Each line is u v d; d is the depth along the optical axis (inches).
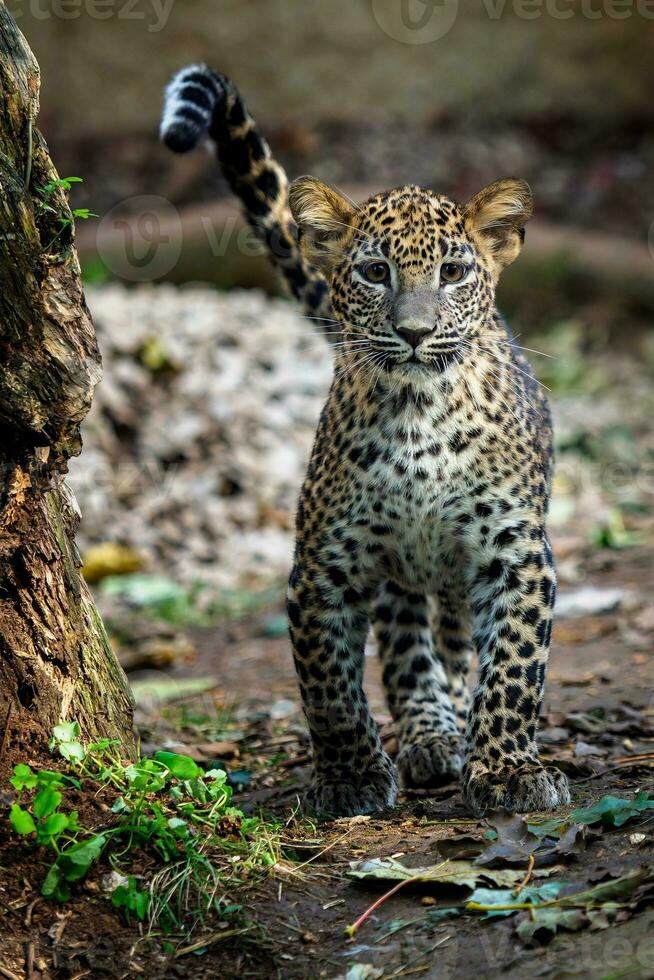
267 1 1428.4
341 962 243.1
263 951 250.5
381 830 300.8
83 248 1170.0
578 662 468.8
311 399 776.3
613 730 379.2
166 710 466.3
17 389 277.3
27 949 253.6
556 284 1108.5
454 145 1381.6
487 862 264.4
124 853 270.1
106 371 732.7
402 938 245.9
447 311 330.0
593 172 1342.3
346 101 1437.0
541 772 307.9
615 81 1423.5
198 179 1306.6
